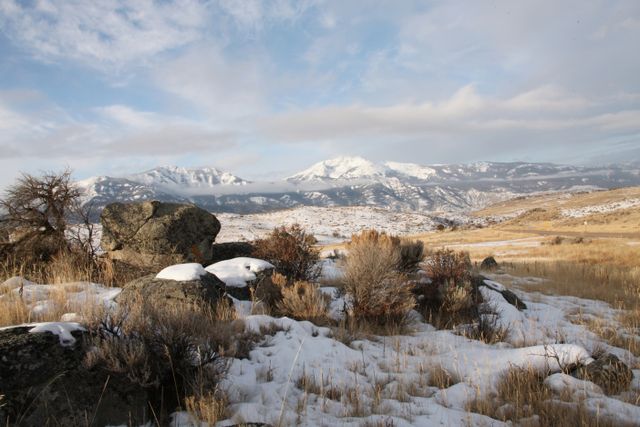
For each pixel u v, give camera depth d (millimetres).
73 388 3584
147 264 11164
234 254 13492
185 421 3812
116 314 4621
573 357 5906
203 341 4668
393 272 8656
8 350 3539
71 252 11422
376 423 4031
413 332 8133
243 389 4672
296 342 6195
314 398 4676
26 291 7652
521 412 4535
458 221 145500
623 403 4734
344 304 8391
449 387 5340
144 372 3805
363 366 5875
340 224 116625
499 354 6449
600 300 12492
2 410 3234
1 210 11125
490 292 10555
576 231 60781
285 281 8797
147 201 11852
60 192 11648
